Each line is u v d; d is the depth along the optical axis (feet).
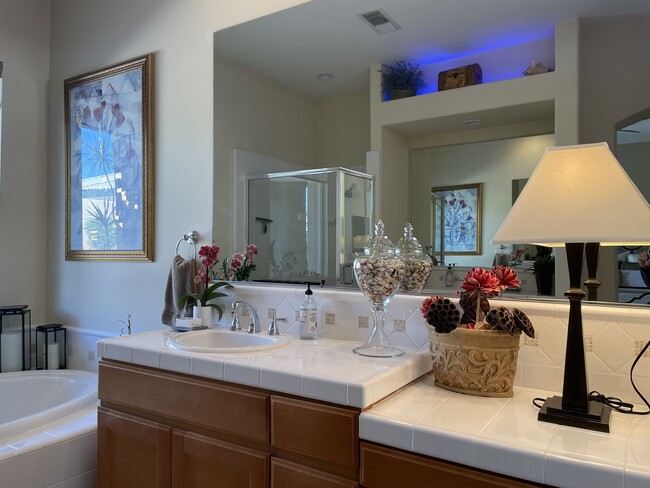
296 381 4.42
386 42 6.26
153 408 5.39
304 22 6.91
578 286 3.96
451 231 5.66
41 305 10.25
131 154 8.69
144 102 8.48
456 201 5.66
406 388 4.77
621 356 4.62
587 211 3.68
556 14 5.17
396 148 6.10
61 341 9.80
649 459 3.15
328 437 4.17
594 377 4.73
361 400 4.06
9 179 9.87
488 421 3.86
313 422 4.26
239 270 7.36
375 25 6.35
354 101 6.48
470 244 5.53
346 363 4.85
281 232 6.97
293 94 6.95
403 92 6.10
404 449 3.77
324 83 6.72
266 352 5.42
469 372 4.53
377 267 5.30
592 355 4.74
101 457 5.85
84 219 9.50
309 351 5.49
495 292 4.68
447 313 4.58
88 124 9.45
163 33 8.41
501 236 3.98
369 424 3.94
